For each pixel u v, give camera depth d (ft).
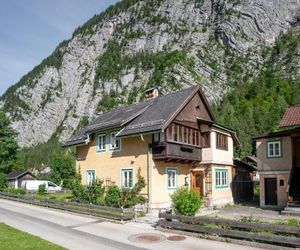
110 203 80.94
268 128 336.49
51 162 262.47
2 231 55.36
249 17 570.05
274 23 573.33
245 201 117.60
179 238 50.39
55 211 85.56
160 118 85.25
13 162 226.58
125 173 91.56
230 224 48.62
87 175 106.52
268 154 98.58
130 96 555.28
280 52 515.09
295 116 105.70
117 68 636.48
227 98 465.47
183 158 89.15
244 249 43.19
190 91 96.22
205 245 45.75
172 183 91.30
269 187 98.43
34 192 165.17
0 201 118.21
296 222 50.78
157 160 86.63
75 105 645.10
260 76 489.67
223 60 540.11
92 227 60.75
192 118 95.71
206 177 99.25
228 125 341.62
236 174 118.52
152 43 640.99
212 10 618.44
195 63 525.75
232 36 556.10
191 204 59.47
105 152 99.76
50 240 49.73
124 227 60.39
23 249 42.98
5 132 223.71
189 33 609.83
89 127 112.27
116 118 101.14
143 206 82.07
